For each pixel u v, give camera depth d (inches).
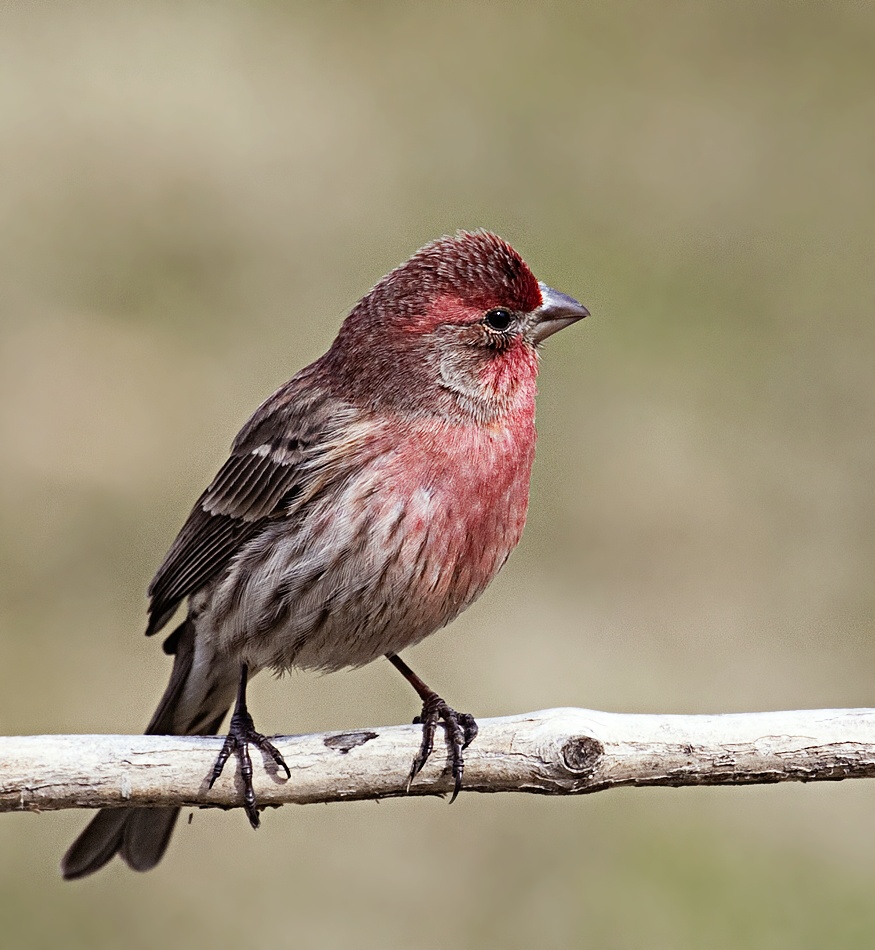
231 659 309.1
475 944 428.8
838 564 529.0
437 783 264.2
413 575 290.4
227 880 436.1
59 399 546.9
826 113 641.6
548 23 678.5
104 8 685.3
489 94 650.8
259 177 620.1
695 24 677.9
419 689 306.2
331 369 308.5
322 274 596.7
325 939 424.8
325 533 292.2
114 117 638.5
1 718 470.0
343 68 665.6
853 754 255.8
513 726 263.7
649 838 444.8
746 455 549.3
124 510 518.0
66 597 499.8
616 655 504.7
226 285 589.6
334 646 302.2
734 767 257.1
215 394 557.3
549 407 557.3
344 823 444.5
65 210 603.5
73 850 312.8
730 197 616.4
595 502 537.3
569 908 433.4
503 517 297.0
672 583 524.7
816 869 438.9
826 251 602.5
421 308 297.9
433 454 291.3
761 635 512.7
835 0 678.5
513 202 617.9
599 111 643.5
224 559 307.1
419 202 615.5
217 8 691.4
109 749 260.8
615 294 587.8
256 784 263.6
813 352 574.9
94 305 578.9
